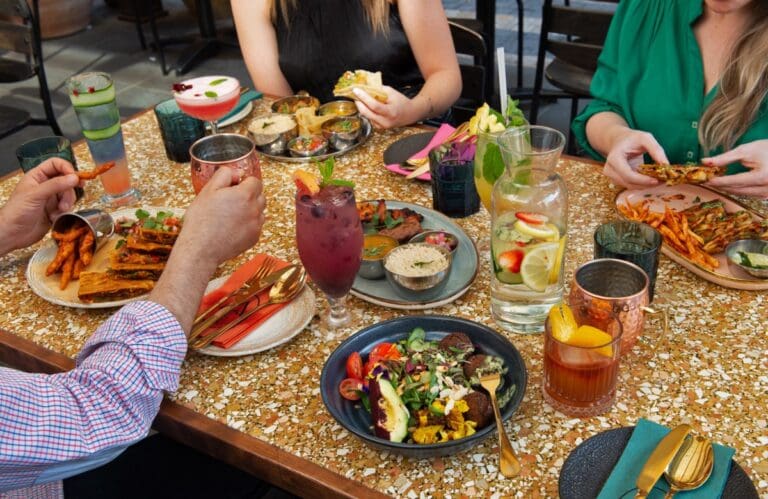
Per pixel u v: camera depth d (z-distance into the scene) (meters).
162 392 0.97
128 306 0.99
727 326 1.07
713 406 0.93
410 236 1.29
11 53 5.05
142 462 1.31
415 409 0.92
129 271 1.24
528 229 1.01
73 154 1.60
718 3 1.37
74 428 0.89
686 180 1.32
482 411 0.89
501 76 1.31
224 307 1.16
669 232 1.23
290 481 0.91
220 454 0.97
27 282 1.32
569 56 2.59
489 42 3.25
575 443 0.90
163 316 0.96
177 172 1.67
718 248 1.20
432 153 1.40
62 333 1.18
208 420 0.98
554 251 1.02
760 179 1.28
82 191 1.58
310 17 2.16
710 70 1.59
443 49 2.08
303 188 1.04
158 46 4.68
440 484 0.86
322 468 0.89
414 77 2.22
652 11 1.65
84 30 5.57
